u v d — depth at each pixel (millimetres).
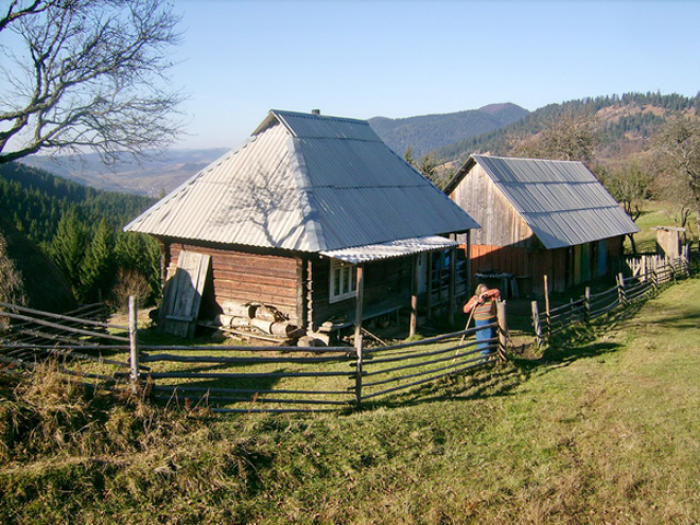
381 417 8422
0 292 12625
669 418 8891
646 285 22797
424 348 14328
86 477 6109
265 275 14859
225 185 16266
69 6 15977
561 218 26953
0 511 5562
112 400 7484
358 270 13352
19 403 6824
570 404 9680
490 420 8922
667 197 43562
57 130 16547
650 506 6438
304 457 7055
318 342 13938
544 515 6215
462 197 27141
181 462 6508
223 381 10727
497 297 12695
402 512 6227
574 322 16375
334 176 16219
